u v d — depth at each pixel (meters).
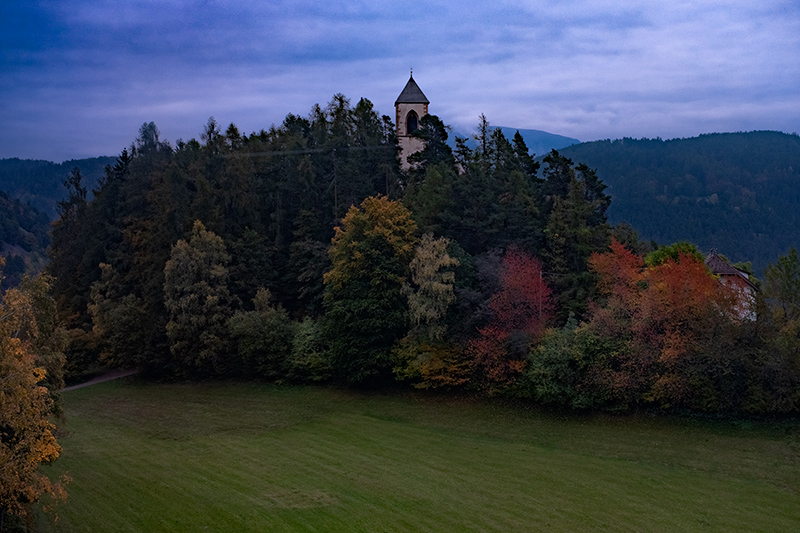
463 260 58.66
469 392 54.19
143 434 48.19
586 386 47.97
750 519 31.42
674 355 45.34
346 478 37.34
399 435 47.03
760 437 42.06
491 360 52.25
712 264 63.00
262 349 62.19
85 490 35.44
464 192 66.62
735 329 45.97
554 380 48.59
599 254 57.69
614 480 36.88
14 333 29.61
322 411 53.88
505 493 34.75
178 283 63.28
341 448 43.94
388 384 58.03
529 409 50.03
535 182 75.31
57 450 24.92
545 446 43.94
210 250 65.12
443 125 86.88
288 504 32.97
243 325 61.56
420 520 30.88
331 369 59.75
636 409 47.59
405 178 84.81
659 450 41.56
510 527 30.16
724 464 38.88
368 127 91.12
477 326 53.88
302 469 39.22
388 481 36.78
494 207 64.38
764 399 44.22
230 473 38.47
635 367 47.12
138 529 29.94
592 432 45.34
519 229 62.91
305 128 103.50
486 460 40.91
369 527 29.98
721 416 45.12
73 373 66.81
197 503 33.25
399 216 60.00
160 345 63.53
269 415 53.00
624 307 49.53
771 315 46.59
